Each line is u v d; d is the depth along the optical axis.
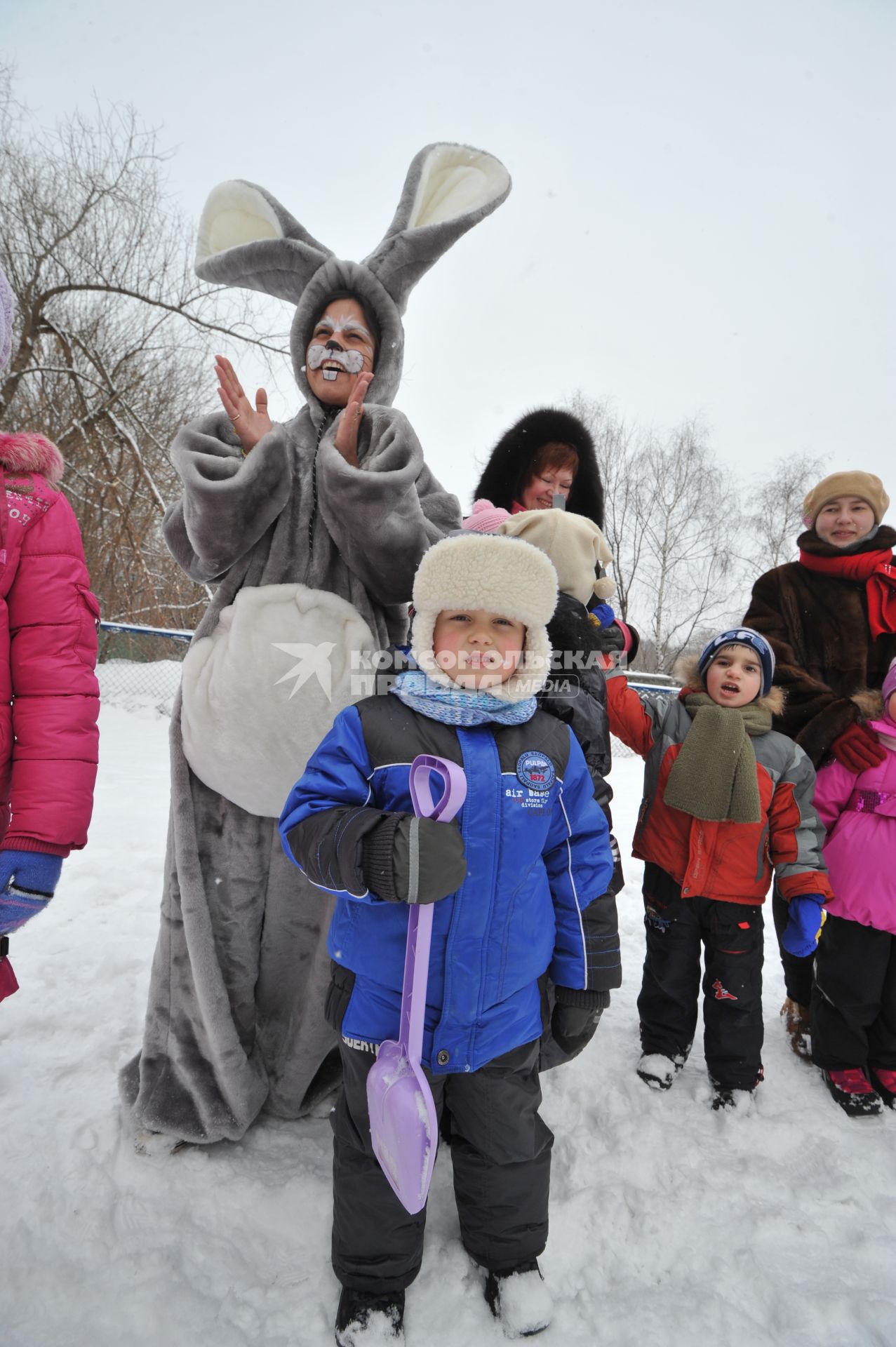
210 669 1.74
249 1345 1.36
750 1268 1.60
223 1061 1.72
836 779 2.41
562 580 2.09
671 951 2.31
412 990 1.30
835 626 2.71
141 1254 1.51
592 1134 2.03
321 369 1.95
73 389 13.24
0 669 1.37
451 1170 1.85
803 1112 2.16
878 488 2.69
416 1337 1.40
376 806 1.50
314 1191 1.71
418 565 1.82
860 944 2.26
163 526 2.02
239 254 2.01
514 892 1.49
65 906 3.29
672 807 2.29
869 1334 1.46
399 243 2.00
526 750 1.56
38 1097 1.97
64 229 12.99
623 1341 1.42
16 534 1.38
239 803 1.74
